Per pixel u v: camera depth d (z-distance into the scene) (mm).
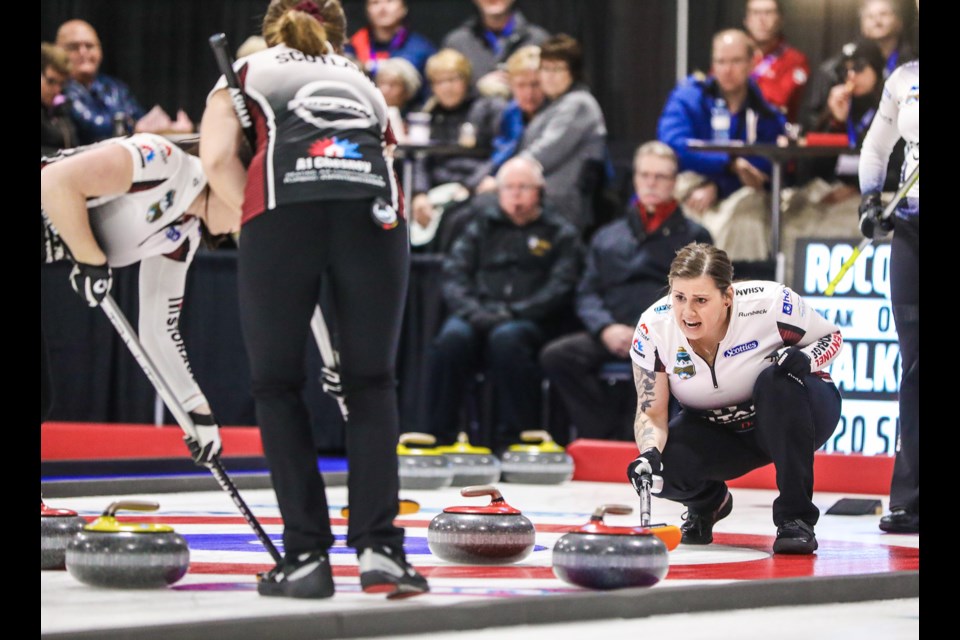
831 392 10742
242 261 7758
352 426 7758
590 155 21391
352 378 7805
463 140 21562
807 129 21531
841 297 17750
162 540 8141
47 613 7156
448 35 24750
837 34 22969
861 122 20719
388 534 7672
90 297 9055
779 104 22062
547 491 17156
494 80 22953
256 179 7695
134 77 26203
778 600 8414
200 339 20047
